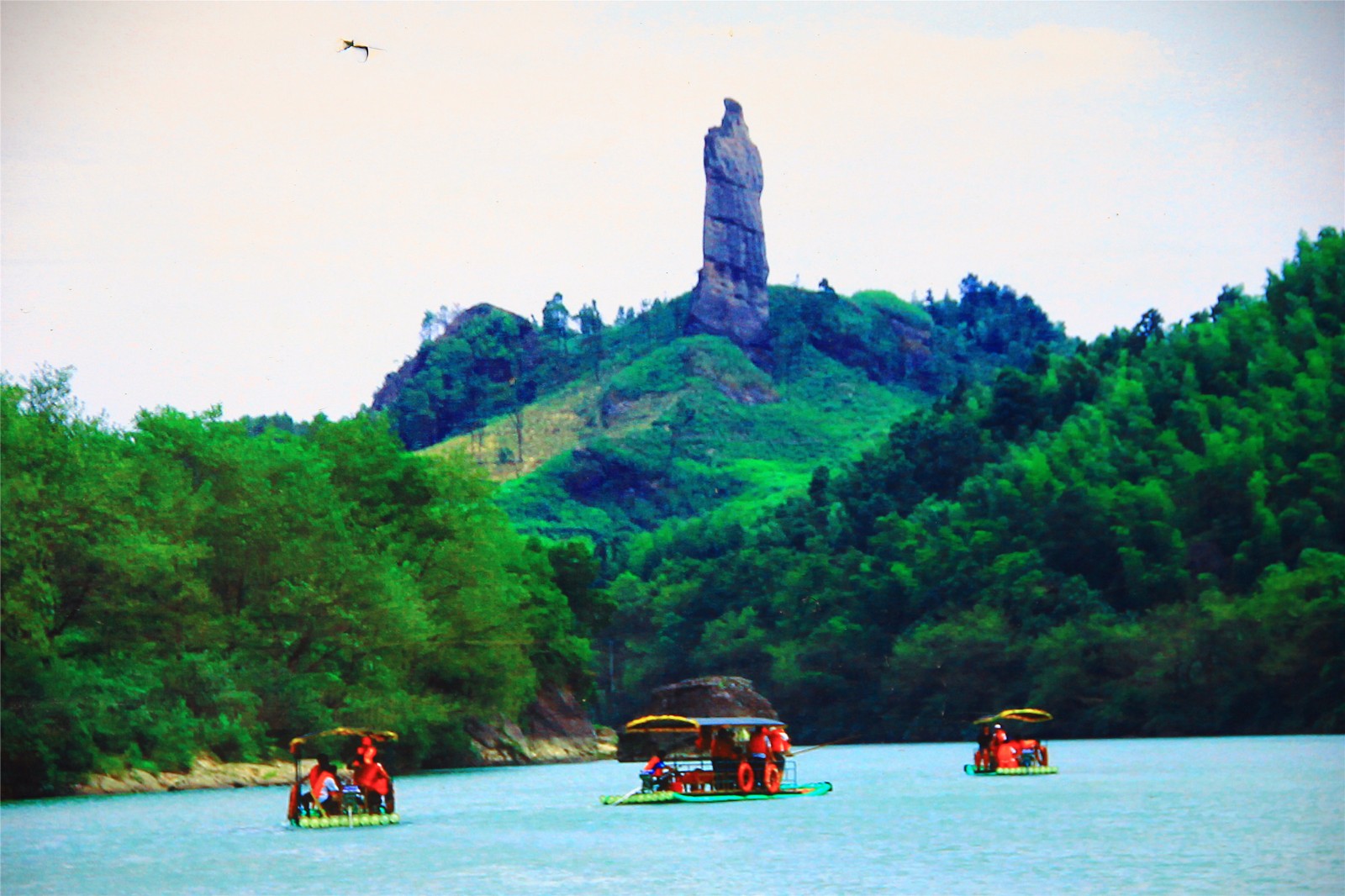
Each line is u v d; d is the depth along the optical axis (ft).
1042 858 426.51
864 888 370.73
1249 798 636.48
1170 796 654.12
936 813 582.35
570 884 385.50
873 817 568.00
